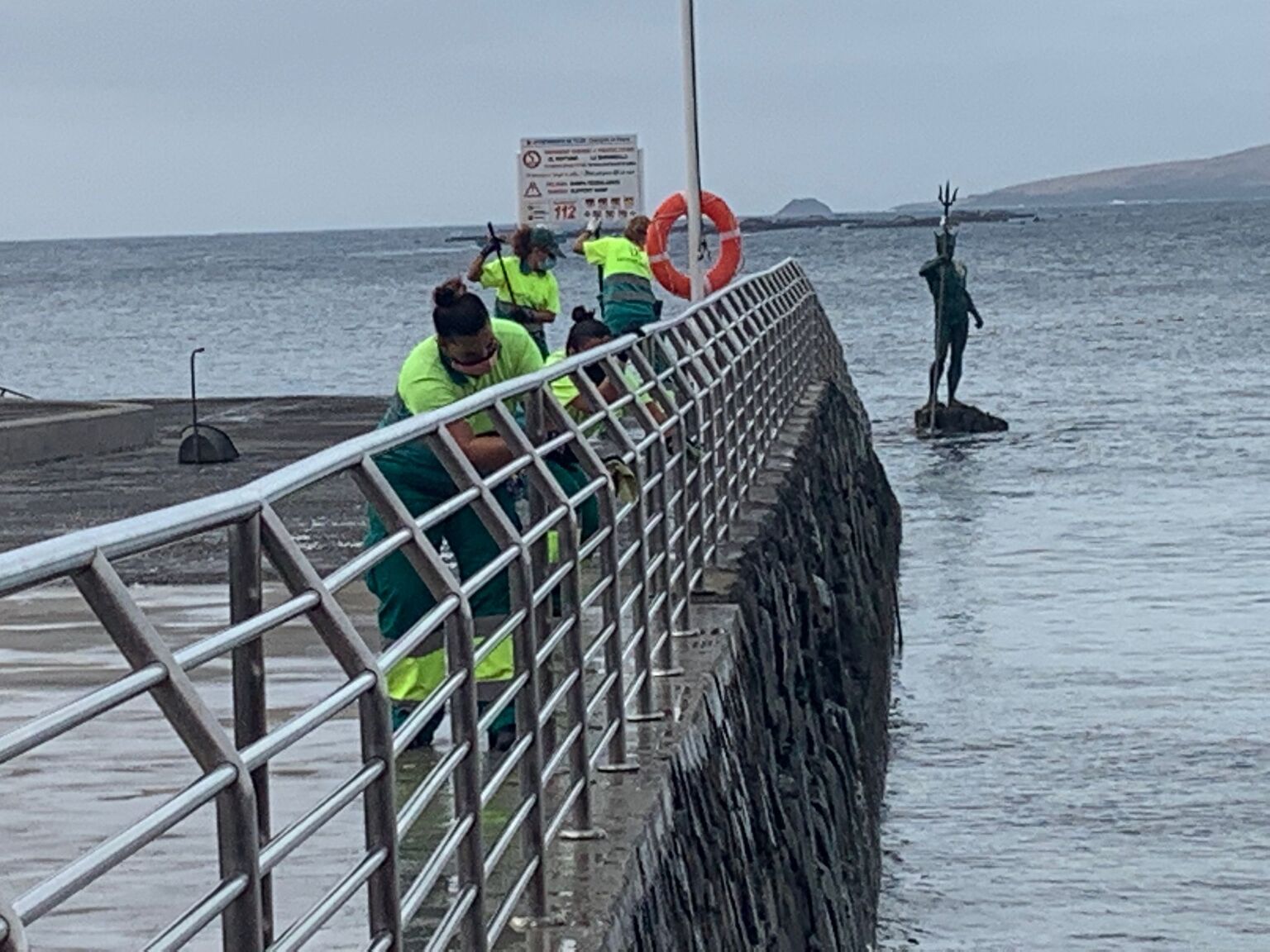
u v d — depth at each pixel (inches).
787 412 737.0
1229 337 2891.2
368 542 279.7
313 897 215.9
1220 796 608.7
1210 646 839.7
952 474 1514.5
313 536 521.3
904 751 695.7
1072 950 486.3
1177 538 1164.5
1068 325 3255.4
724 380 459.8
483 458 274.7
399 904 159.0
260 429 904.3
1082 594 991.6
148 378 2438.5
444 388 281.4
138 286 6840.6
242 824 125.6
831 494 744.3
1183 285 4475.9
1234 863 545.3
